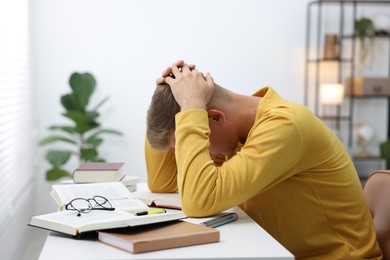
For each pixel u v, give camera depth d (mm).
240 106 1597
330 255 1582
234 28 4516
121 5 4371
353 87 4605
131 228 1276
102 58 4371
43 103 4312
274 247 1209
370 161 4797
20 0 3545
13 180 3119
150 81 4434
